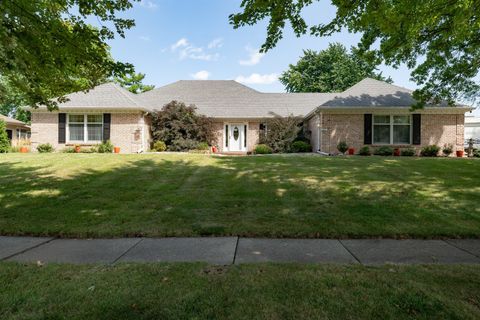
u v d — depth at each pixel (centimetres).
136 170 973
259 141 2039
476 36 996
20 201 621
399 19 516
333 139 1725
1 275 305
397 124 1725
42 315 232
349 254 377
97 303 249
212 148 1994
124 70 547
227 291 270
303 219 509
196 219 518
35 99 566
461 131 1703
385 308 240
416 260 354
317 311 237
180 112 1920
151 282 289
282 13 511
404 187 723
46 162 1123
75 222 504
